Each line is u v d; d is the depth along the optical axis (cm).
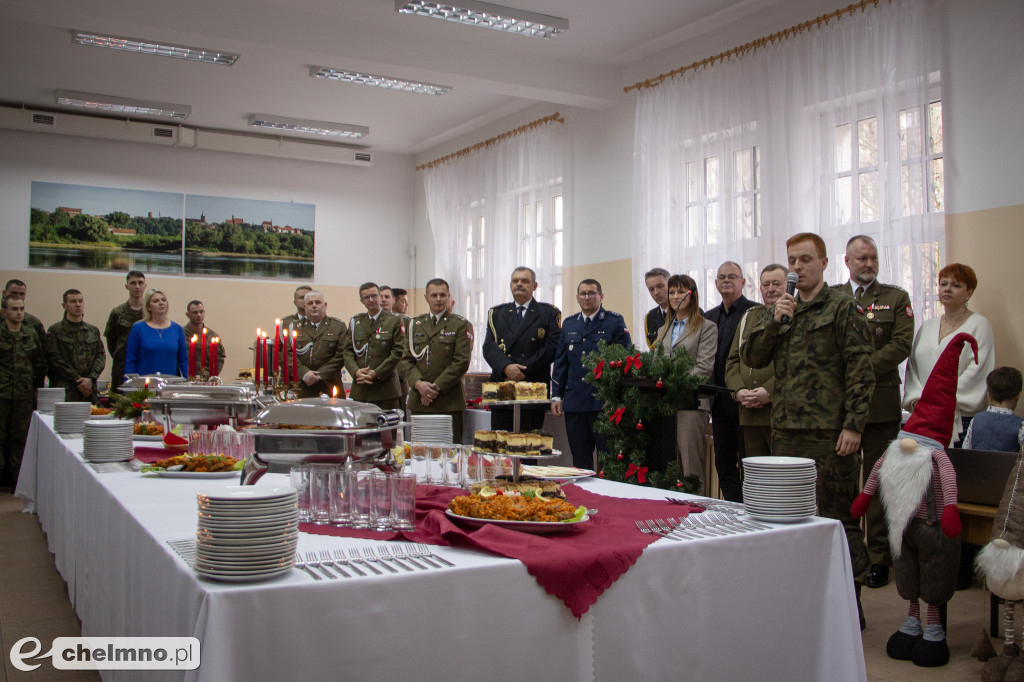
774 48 533
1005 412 352
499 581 139
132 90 744
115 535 202
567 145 732
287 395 295
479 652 137
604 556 148
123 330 696
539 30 578
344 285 950
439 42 612
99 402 617
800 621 177
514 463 223
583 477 255
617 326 468
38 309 809
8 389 654
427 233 961
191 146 860
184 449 307
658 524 177
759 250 539
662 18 575
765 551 171
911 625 276
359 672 127
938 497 261
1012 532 231
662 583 156
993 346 397
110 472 257
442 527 157
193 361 592
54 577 379
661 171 618
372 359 570
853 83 483
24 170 805
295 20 568
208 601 118
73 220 823
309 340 619
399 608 131
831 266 491
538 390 241
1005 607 251
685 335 397
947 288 405
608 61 661
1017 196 413
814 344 271
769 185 535
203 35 543
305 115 821
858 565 264
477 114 812
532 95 663
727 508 200
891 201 459
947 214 444
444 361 523
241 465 253
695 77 592
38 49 648
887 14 467
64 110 802
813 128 510
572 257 726
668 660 156
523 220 771
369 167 967
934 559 261
